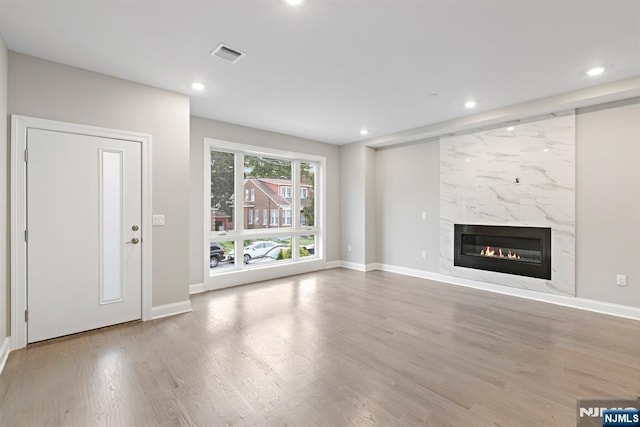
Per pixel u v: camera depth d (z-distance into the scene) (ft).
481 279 14.99
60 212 9.09
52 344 8.70
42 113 8.79
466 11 6.73
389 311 11.68
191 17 6.93
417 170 17.62
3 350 7.73
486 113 13.53
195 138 14.30
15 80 8.40
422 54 8.62
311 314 11.35
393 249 18.94
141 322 10.46
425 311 11.69
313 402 6.15
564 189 12.34
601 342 8.88
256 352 8.30
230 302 12.82
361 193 19.51
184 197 11.57
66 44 8.07
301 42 8.01
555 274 12.62
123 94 10.18
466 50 8.40
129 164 10.32
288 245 18.69
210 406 6.01
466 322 10.54
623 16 6.84
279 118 14.64
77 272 9.40
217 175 15.46
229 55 8.66
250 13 6.79
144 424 5.51
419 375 7.14
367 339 9.14
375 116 14.26
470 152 15.24
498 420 5.59
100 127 9.73
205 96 11.78
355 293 14.23
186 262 11.66
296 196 18.95
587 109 11.78
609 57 8.75
